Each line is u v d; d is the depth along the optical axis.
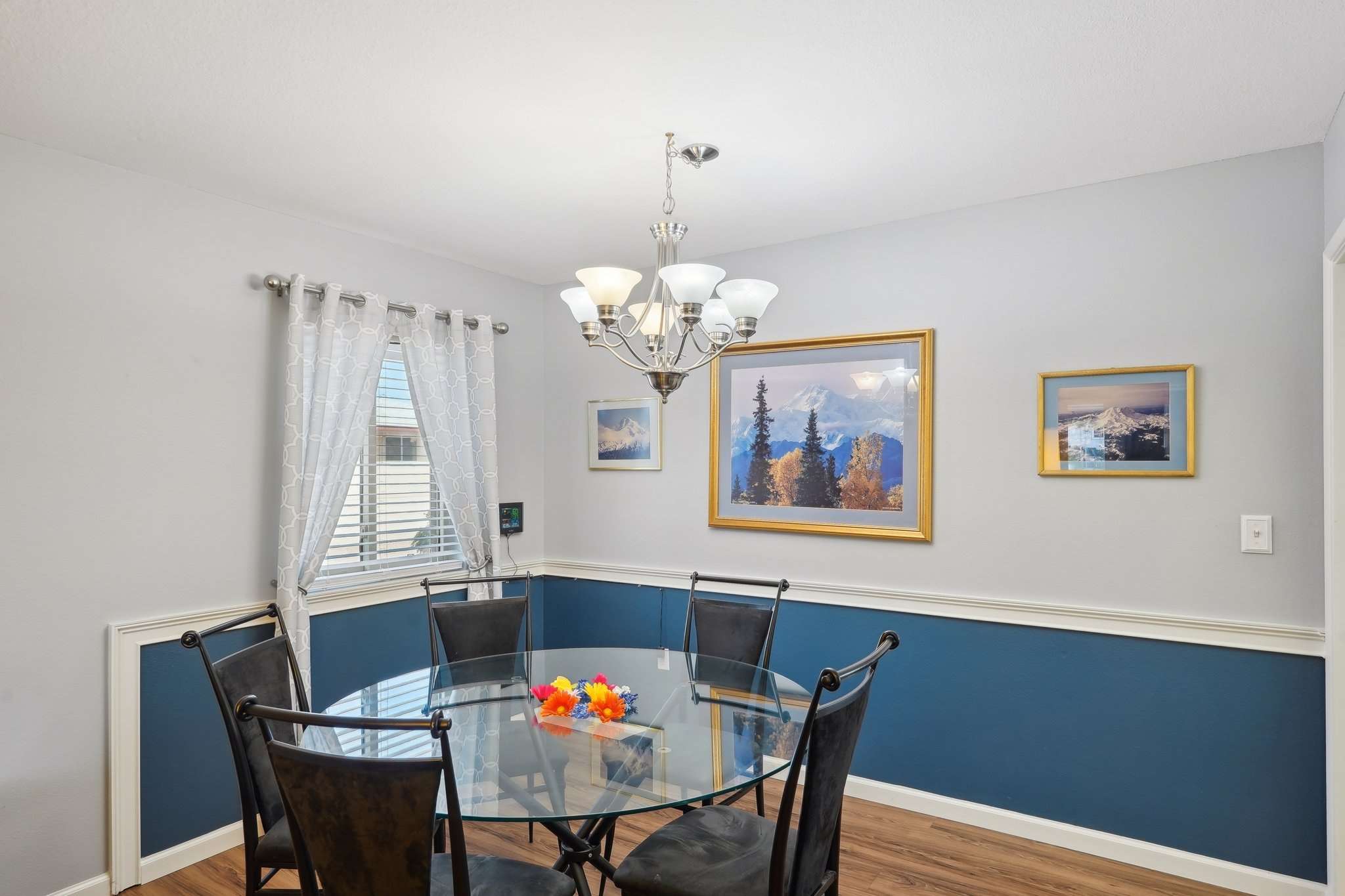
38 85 1.99
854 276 3.24
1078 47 1.83
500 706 2.20
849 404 3.24
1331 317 2.24
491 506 3.67
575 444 4.12
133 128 2.25
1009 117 2.21
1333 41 1.79
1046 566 2.81
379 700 2.25
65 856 2.37
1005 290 2.90
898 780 3.08
